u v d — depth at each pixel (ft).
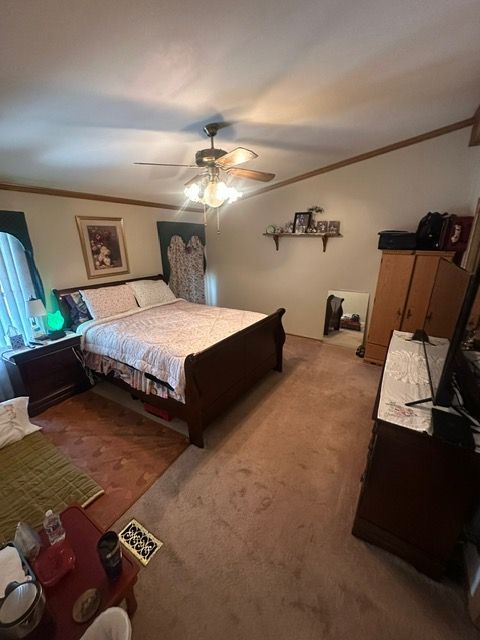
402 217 11.35
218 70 4.99
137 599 4.31
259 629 3.98
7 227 8.75
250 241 15.62
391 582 4.50
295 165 11.60
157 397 8.01
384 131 9.29
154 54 4.31
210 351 7.15
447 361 4.26
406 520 4.52
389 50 5.07
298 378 10.75
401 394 4.99
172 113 6.18
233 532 5.24
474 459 3.77
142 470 6.64
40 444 7.41
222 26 4.00
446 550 4.28
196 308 12.10
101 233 11.66
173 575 4.60
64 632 3.01
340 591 4.39
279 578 4.55
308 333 14.97
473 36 4.81
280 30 4.26
